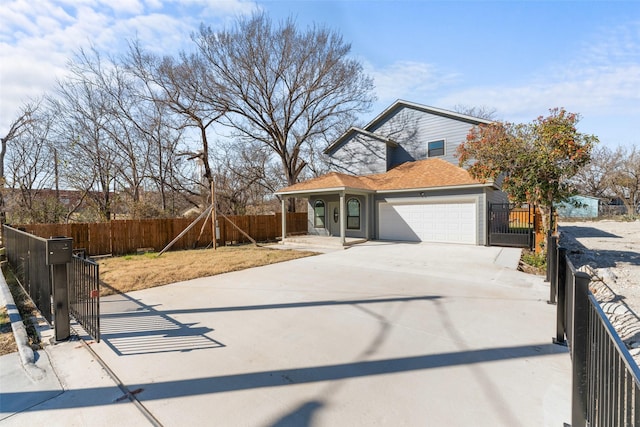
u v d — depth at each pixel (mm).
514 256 10055
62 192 18234
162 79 18281
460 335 3975
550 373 3039
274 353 3537
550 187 8141
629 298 5594
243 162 24000
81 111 17375
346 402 2619
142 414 2486
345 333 4094
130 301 5613
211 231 14609
